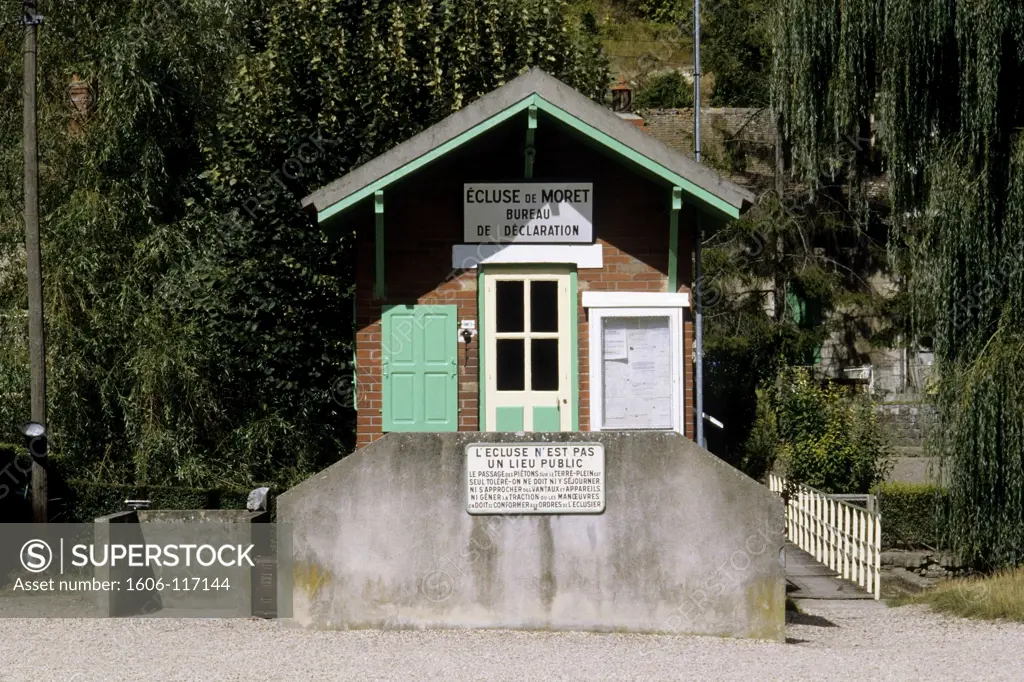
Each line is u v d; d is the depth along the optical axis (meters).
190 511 13.48
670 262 14.70
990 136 17.34
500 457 11.70
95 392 20.08
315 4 20.12
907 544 19.42
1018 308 17.16
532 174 14.77
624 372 14.77
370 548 11.74
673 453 11.68
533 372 14.85
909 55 17.95
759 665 10.43
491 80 20.56
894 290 35.09
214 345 19.64
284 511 11.80
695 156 31.44
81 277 20.02
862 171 29.78
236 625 12.17
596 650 10.88
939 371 17.62
